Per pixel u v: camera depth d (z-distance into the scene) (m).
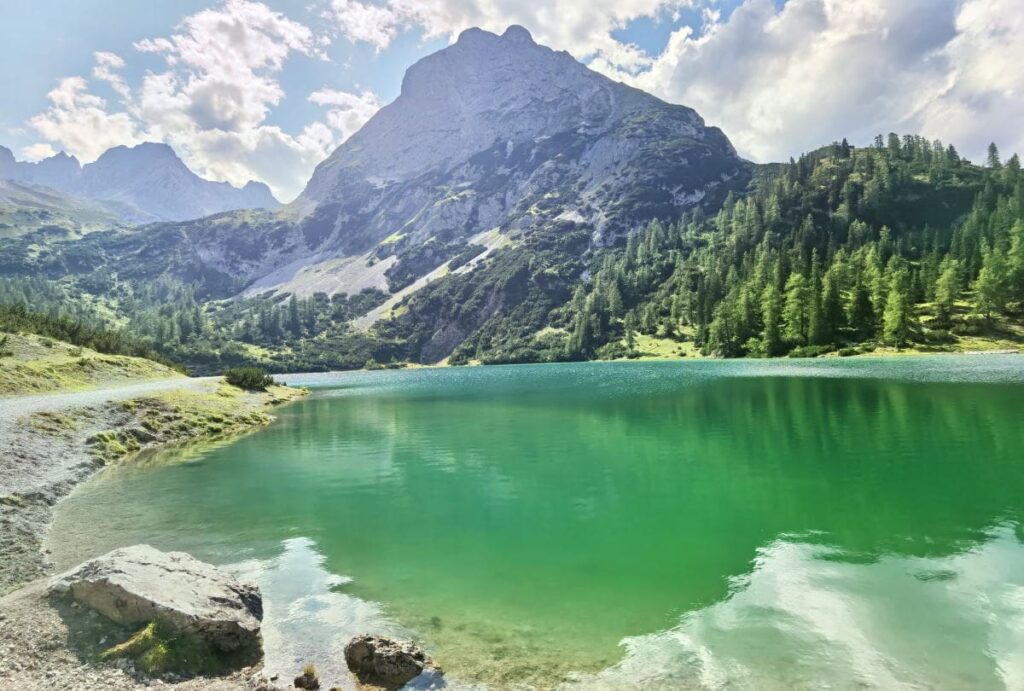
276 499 29.11
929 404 53.44
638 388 87.50
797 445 38.06
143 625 13.78
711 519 23.72
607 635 14.48
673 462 34.81
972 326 139.50
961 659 12.78
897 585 16.73
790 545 20.39
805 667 12.69
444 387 120.00
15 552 21.25
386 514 25.97
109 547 21.92
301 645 14.27
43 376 62.81
